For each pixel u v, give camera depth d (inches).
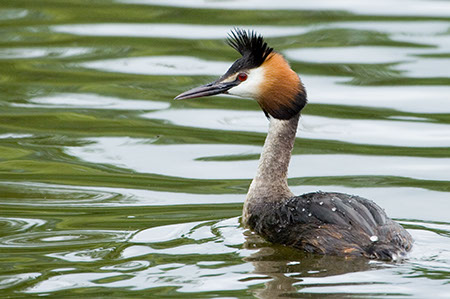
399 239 453.4
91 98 761.0
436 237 483.2
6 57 850.1
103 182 597.6
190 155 652.1
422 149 655.8
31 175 608.1
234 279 424.8
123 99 760.3
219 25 927.7
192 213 541.0
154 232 502.0
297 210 486.0
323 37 893.2
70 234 498.3
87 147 664.4
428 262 439.5
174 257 456.8
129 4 1006.4
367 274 423.8
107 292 411.8
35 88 779.4
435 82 789.2
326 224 466.9
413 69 817.5
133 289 414.3
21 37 902.4
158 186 592.4
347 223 462.3
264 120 725.3
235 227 516.4
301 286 413.7
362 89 780.0
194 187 591.5
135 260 453.4
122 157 647.1
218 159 644.7
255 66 547.5
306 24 928.3
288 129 547.5
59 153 651.5
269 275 427.8
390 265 435.8
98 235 496.7
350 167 624.4
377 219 464.1
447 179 597.3
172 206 554.6
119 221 523.2
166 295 407.2
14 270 440.8
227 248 473.4
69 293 410.9
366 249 446.3
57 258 457.7
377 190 580.1
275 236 484.4
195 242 483.2
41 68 825.5
